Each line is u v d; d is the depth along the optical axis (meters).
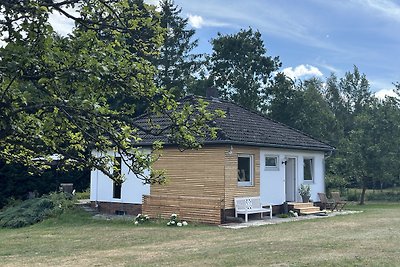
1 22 4.12
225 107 24.77
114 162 5.21
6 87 3.73
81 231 17.16
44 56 3.92
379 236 14.49
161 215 19.84
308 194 23.30
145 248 12.73
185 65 52.81
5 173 26.50
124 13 5.17
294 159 23.56
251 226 17.66
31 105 3.91
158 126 4.95
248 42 54.00
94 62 4.11
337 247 12.20
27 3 4.10
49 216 21.25
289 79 50.75
